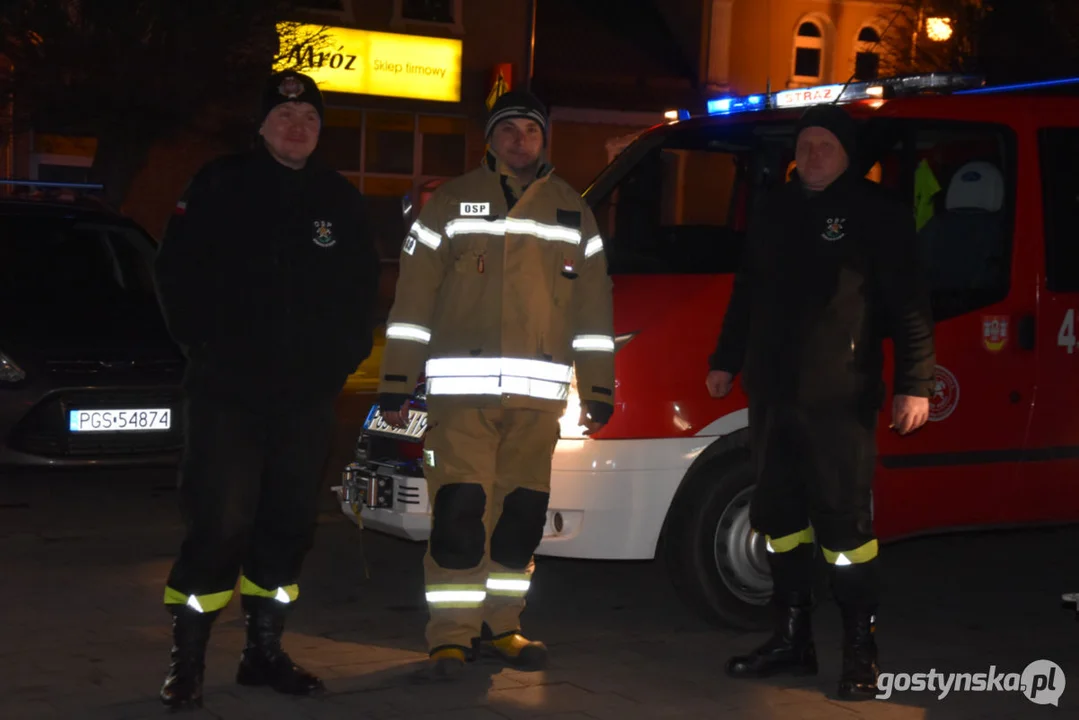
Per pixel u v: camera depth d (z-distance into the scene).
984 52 19.03
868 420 4.80
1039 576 6.98
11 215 9.19
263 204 4.52
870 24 27.02
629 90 25.95
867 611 4.87
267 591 4.76
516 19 25.12
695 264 6.00
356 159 24.22
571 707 4.64
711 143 6.48
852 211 4.74
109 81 16.12
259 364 4.51
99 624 5.59
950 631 5.86
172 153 17.89
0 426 7.75
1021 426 5.98
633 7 27.62
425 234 4.95
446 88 24.72
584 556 5.47
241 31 16.52
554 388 4.96
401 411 4.95
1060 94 6.73
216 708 4.54
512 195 4.96
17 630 5.48
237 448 4.54
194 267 4.47
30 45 15.91
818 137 4.76
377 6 24.03
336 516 8.13
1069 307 6.05
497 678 4.96
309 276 4.57
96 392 7.92
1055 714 4.73
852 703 4.79
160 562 6.77
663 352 5.52
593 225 5.06
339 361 4.65
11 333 8.04
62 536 7.32
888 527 5.81
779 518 5.00
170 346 8.34
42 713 4.45
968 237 5.93
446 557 4.98
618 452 5.43
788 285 4.80
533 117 4.91
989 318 5.89
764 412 4.91
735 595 5.63
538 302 4.91
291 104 4.53
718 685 4.96
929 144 5.96
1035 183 6.04
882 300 4.79
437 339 4.96
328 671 5.01
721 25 26.20
